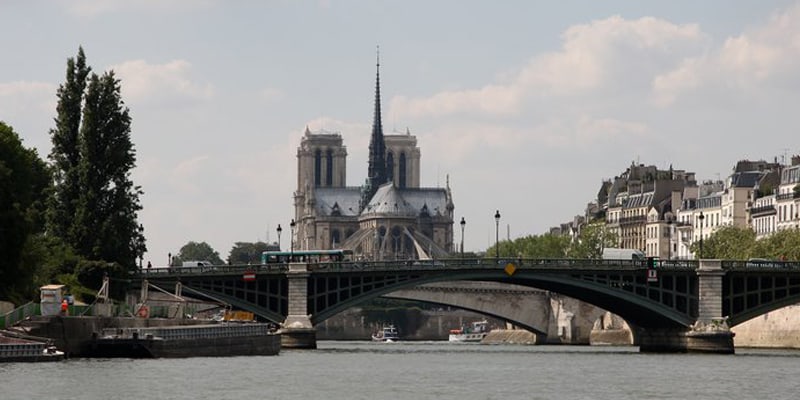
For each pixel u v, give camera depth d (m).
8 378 173.50
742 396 179.38
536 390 185.50
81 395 159.88
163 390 169.62
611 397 177.38
